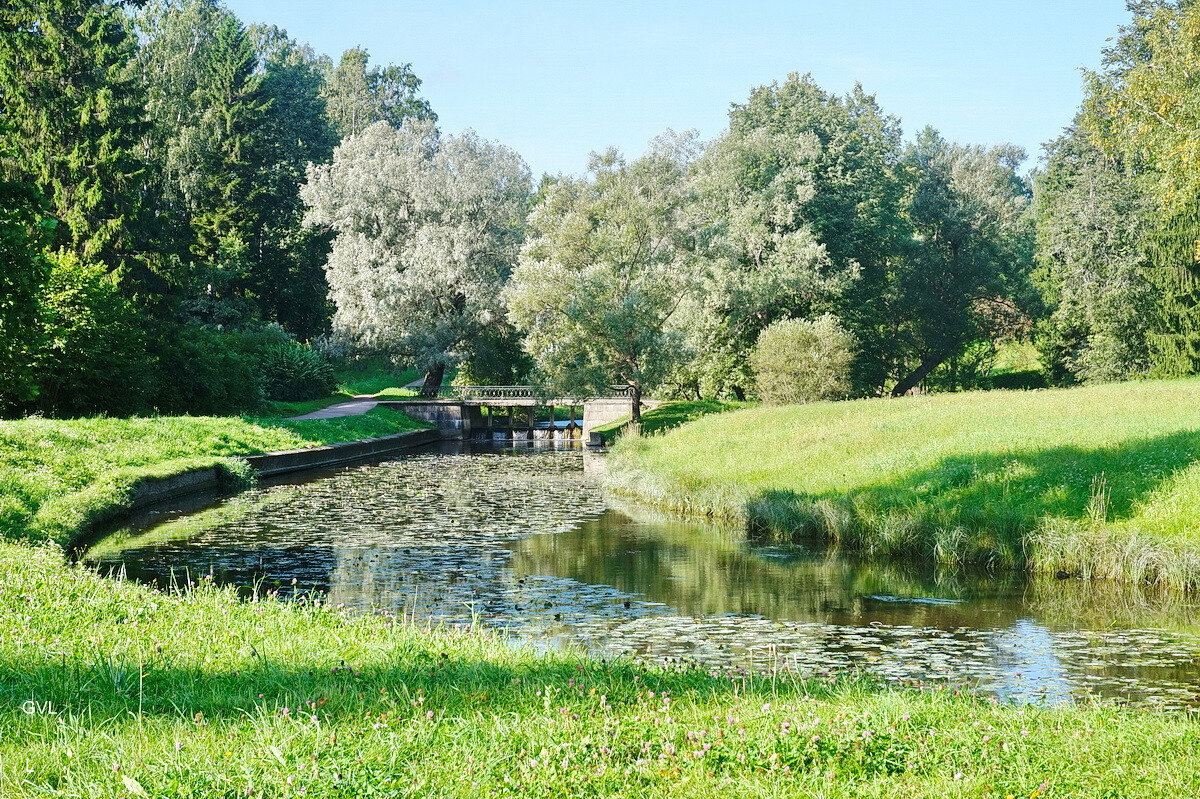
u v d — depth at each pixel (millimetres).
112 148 42781
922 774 5555
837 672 10125
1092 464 19141
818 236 55688
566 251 51844
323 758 5184
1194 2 33406
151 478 25516
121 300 36688
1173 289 43969
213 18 85312
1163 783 5406
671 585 15945
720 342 55406
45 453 24922
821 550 19109
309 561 18156
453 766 5258
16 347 22578
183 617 10133
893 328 63094
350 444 43375
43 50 41844
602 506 26391
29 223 21688
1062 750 6039
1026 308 62750
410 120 67312
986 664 10961
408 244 60438
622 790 5082
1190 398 26156
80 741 5402
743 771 5453
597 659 9391
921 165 66500
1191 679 10336
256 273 68375
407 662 8258
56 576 11742
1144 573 15398
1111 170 53531
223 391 45062
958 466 20797
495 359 67625
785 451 26984
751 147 57031
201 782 4773
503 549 19500
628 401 59531
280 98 87062
